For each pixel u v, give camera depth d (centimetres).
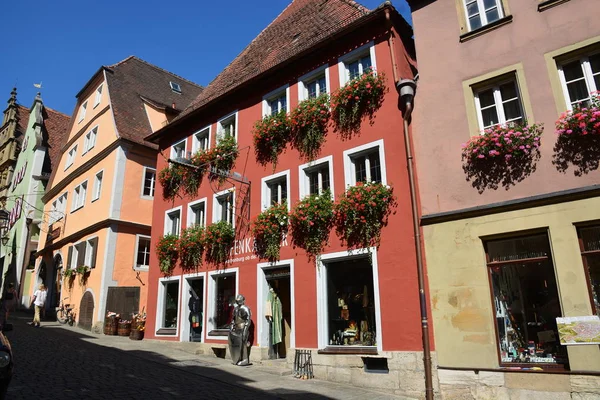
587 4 840
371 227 998
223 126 1535
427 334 863
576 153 789
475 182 890
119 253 1895
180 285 1481
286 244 1172
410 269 929
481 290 836
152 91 2416
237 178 1309
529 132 832
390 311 938
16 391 708
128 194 1972
